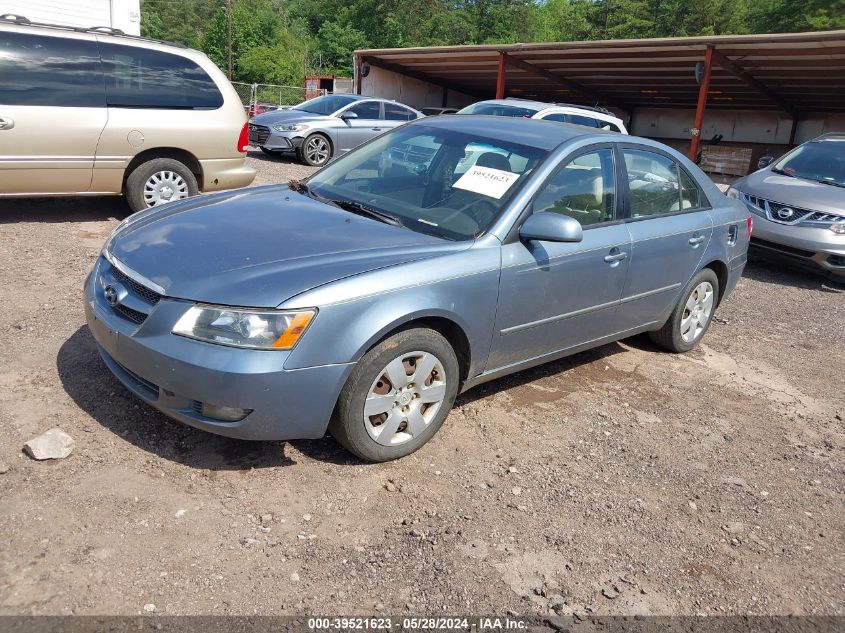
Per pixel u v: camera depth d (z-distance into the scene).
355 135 14.67
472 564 2.90
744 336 6.38
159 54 7.44
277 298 3.04
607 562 3.04
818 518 3.59
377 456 3.47
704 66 16.47
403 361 3.43
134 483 3.11
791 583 3.06
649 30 46.44
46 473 3.09
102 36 7.08
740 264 5.91
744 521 3.48
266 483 3.25
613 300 4.61
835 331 6.80
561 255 4.07
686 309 5.46
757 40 15.24
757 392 5.12
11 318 4.68
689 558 3.14
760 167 10.72
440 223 3.91
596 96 26.44
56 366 4.05
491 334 3.84
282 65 60.78
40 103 6.71
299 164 14.18
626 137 4.82
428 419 3.63
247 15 64.50
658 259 4.85
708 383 5.17
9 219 7.32
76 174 7.03
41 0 15.70
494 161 4.22
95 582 2.54
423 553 2.93
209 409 3.07
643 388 4.94
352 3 70.38
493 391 4.57
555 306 4.17
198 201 4.25
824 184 8.91
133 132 7.23
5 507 2.84
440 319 3.62
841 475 4.06
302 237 3.58
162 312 3.10
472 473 3.57
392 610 2.61
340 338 3.14
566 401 4.57
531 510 3.32
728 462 4.05
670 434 4.29
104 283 3.49
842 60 16.00
